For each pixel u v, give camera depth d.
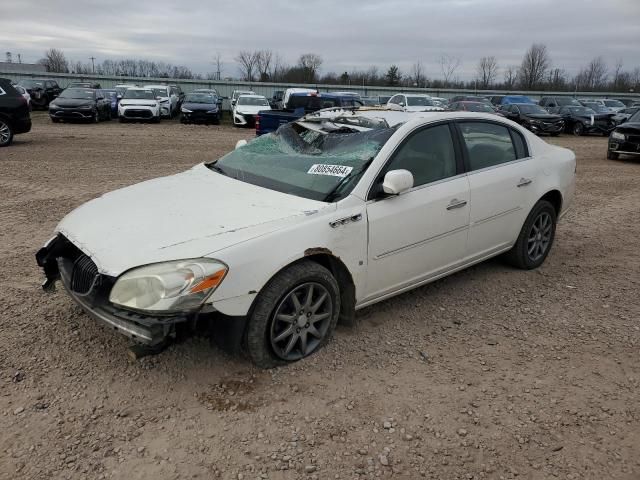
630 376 3.50
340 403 3.11
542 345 3.88
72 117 23.09
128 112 24.69
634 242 6.57
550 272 5.36
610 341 3.96
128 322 2.91
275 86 46.44
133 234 3.20
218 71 61.00
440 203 4.09
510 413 3.08
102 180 9.69
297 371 3.40
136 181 9.70
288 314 3.38
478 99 29.31
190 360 3.46
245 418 2.95
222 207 3.52
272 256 3.15
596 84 66.81
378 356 3.64
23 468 2.55
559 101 30.78
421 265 4.11
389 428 2.92
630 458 2.75
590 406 3.17
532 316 4.35
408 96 24.72
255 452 2.70
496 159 4.75
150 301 2.86
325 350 3.65
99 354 3.51
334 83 63.66
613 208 8.54
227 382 3.25
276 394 3.16
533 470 2.65
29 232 6.16
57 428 2.82
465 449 2.78
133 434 2.80
